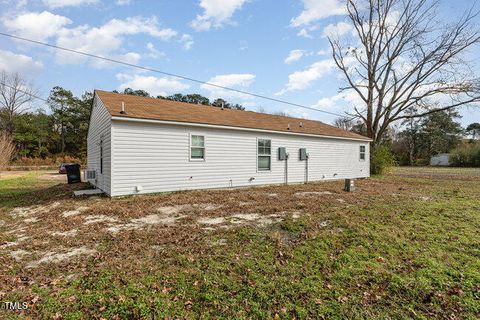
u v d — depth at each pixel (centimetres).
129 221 573
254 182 1187
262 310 261
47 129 4084
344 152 1630
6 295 284
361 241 441
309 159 1414
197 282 309
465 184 1367
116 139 827
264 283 308
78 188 1106
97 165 1116
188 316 251
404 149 4666
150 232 493
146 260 370
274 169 1261
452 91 1888
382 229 505
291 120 1609
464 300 279
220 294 287
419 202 798
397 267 353
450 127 4538
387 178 1762
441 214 633
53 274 332
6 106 3541
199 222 564
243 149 1149
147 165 889
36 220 600
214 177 1059
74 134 4234
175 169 955
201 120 1018
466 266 354
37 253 401
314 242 436
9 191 1094
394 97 2106
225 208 698
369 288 303
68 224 549
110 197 821
